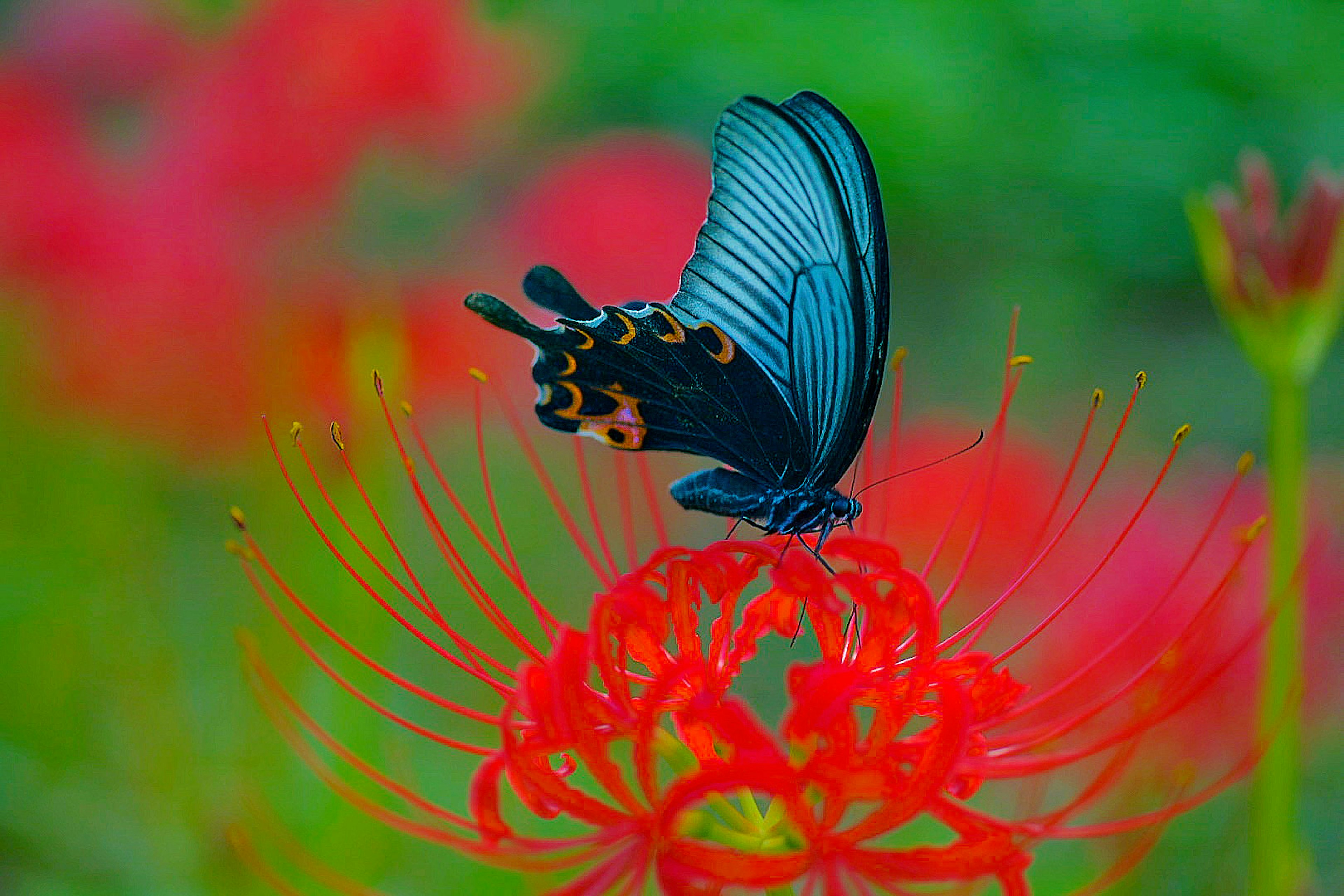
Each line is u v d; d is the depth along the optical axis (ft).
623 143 2.63
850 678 2.04
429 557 2.61
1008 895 2.03
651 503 2.20
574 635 2.04
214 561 2.56
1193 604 2.39
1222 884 2.42
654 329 2.18
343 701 2.32
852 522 2.22
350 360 2.36
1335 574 2.48
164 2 2.62
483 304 2.15
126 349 2.53
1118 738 2.07
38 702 2.48
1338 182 2.28
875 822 2.03
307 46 2.56
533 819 2.42
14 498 2.55
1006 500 2.56
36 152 2.53
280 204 2.54
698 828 2.05
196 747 2.42
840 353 2.19
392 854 2.35
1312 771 2.61
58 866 2.38
